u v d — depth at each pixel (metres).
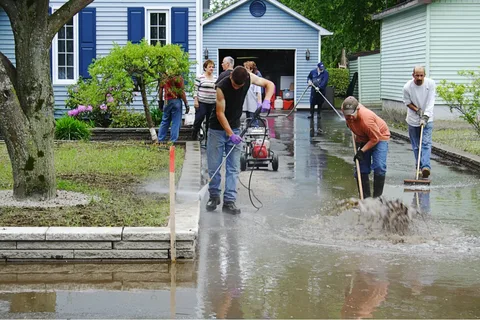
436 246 9.81
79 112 23.66
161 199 11.92
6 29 26.34
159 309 7.31
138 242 9.08
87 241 9.05
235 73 11.42
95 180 14.05
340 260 9.12
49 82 11.30
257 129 16.84
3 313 7.17
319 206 12.56
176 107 20.69
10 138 11.16
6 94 11.01
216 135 11.93
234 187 11.98
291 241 10.08
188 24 26.36
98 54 26.30
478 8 28.73
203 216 11.72
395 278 8.38
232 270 8.70
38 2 11.03
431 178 16.17
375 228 10.75
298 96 41.16
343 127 28.81
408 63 31.47
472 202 13.13
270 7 40.72
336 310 7.30
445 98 22.09
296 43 40.97
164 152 18.91
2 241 9.01
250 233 10.55
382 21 35.81
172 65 20.58
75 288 8.00
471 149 19.73
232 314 7.18
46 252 9.05
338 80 48.75
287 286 8.08
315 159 19.08
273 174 16.38
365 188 12.54
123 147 19.72
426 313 7.23
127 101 23.25
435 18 28.86
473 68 28.95
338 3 49.19
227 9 40.34
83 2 11.35
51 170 11.34
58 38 26.17
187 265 8.91
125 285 8.11
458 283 8.20
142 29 26.20
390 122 31.70
